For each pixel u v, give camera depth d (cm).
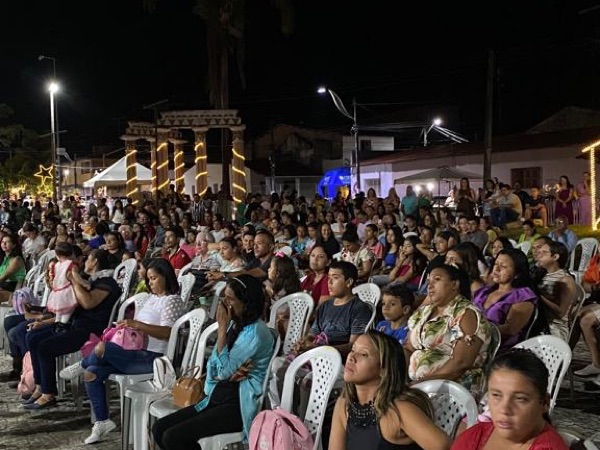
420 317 471
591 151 1752
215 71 2394
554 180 2308
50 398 683
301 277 941
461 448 291
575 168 2238
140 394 528
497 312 534
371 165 3300
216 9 2361
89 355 601
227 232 1216
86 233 1606
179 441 450
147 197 2756
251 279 479
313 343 553
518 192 1830
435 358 439
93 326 695
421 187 2847
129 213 1858
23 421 653
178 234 1131
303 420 457
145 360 584
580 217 1767
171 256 1078
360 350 337
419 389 356
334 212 1595
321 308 588
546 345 433
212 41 2386
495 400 268
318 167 4578
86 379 594
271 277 707
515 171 2459
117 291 717
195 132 2316
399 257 945
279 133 4816
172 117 2223
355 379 338
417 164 2970
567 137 2377
